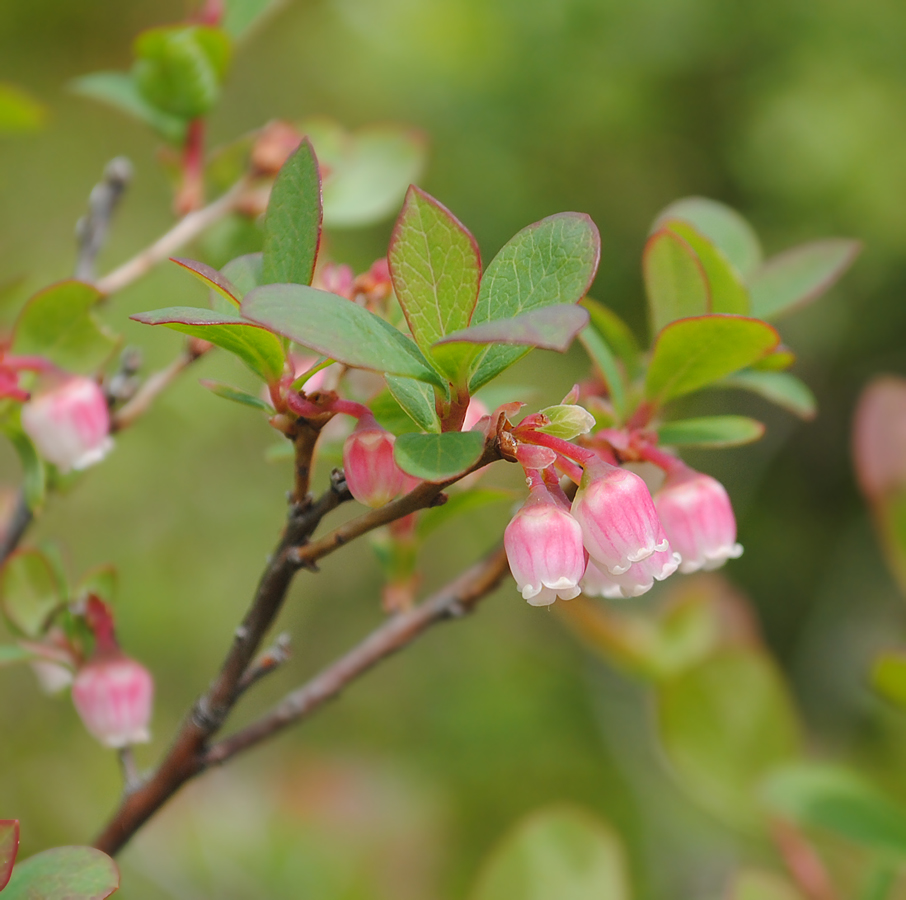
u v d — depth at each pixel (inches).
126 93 9.3
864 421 9.0
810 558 35.0
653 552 7.1
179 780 7.6
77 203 28.6
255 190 9.3
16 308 9.3
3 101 9.6
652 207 36.0
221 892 13.1
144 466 23.9
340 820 16.0
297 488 7.2
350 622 30.1
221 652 25.1
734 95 34.9
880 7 34.2
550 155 35.2
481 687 28.0
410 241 6.9
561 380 28.3
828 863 11.1
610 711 27.8
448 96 34.5
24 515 8.5
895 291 34.0
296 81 35.1
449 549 29.9
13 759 18.1
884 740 20.6
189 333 7.0
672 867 20.3
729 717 9.4
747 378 8.1
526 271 7.0
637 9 34.6
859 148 32.0
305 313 6.7
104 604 8.1
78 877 7.1
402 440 6.9
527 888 8.7
